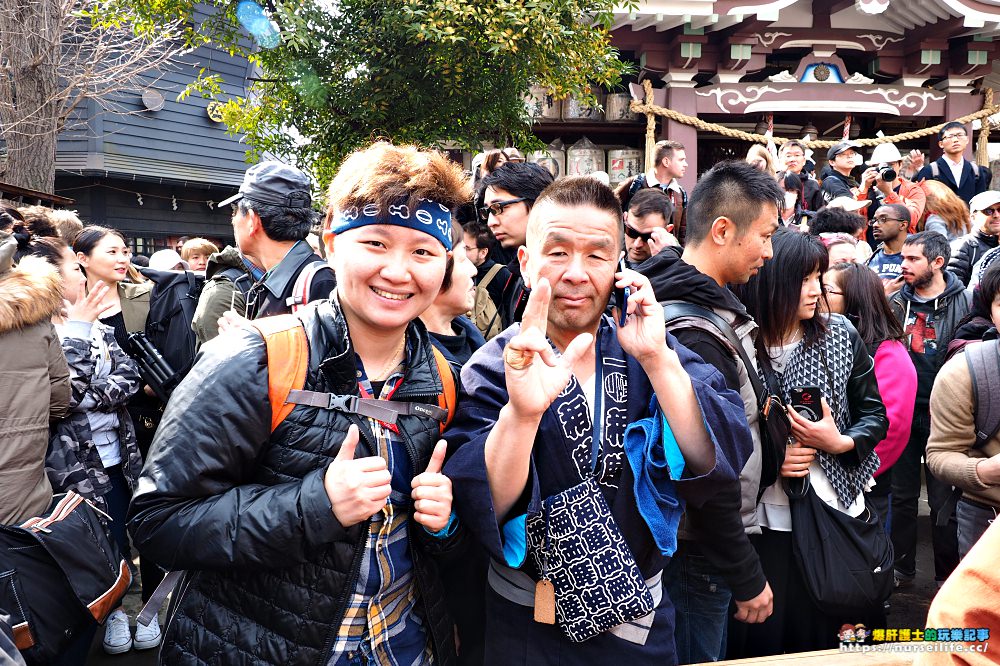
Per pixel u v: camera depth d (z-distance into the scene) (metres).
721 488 1.44
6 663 1.39
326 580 1.33
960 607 1.02
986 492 2.42
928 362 3.91
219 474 1.30
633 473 1.47
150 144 11.25
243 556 1.25
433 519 1.34
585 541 1.43
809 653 1.78
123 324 3.58
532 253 1.56
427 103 6.64
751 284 2.35
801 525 2.14
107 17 7.68
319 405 1.36
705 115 8.81
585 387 1.55
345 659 1.37
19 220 3.26
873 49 8.19
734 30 7.53
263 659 1.33
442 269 1.43
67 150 10.66
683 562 2.06
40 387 2.13
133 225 11.26
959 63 8.05
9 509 2.03
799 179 5.58
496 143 7.49
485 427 1.47
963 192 7.30
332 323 1.41
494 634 1.56
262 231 2.71
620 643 1.46
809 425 2.14
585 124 8.02
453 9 5.89
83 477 2.80
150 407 3.57
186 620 1.39
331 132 6.94
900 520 3.83
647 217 3.19
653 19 7.23
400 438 1.43
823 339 2.32
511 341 1.30
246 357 1.33
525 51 6.27
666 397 1.44
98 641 3.28
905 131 9.38
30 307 2.10
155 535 1.29
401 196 1.34
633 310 1.44
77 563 2.10
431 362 1.50
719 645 2.07
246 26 6.67
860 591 2.10
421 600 1.51
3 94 7.39
